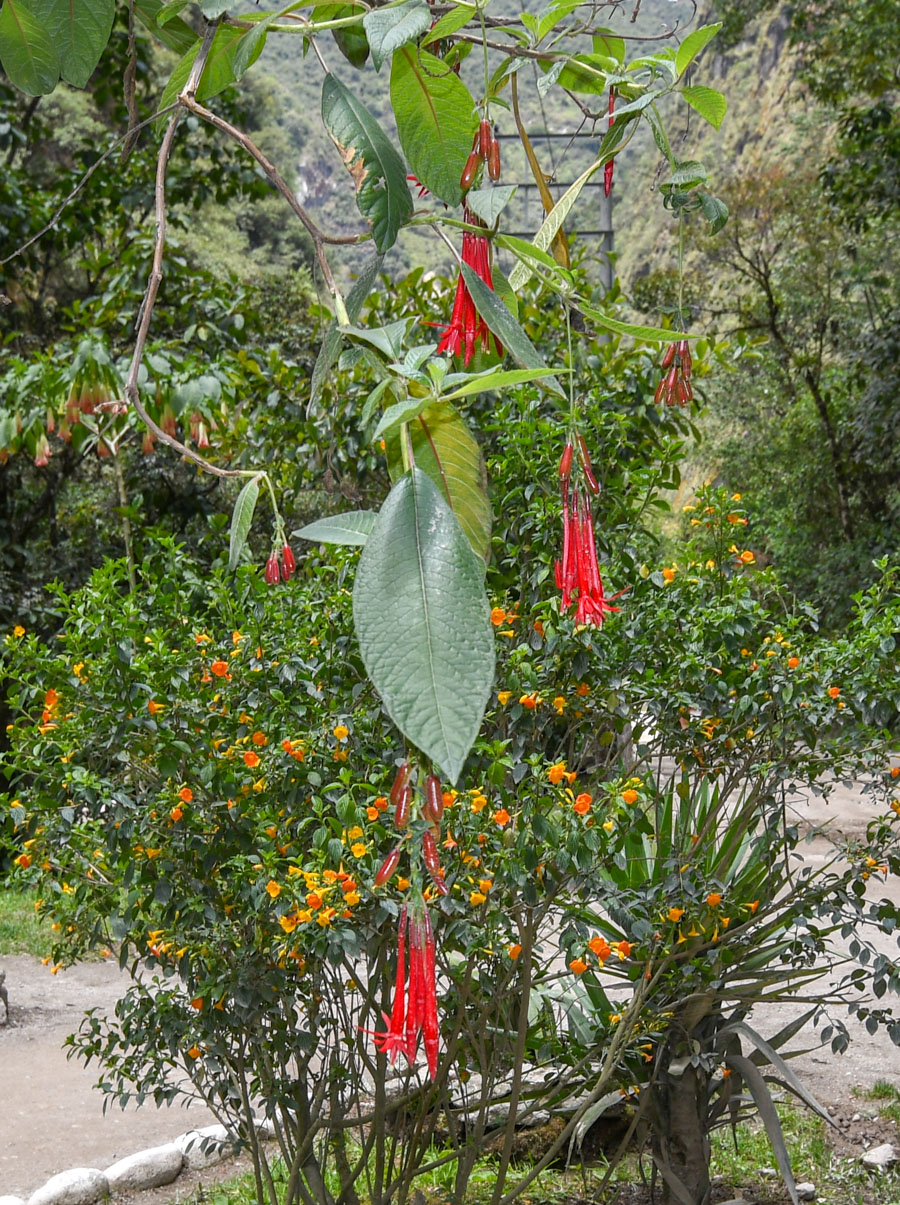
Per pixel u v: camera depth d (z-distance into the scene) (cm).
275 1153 401
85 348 507
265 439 602
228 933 260
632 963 299
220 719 260
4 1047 533
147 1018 280
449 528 71
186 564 368
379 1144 275
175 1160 392
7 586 873
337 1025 285
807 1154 388
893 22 1224
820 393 1722
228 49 118
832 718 297
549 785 251
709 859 309
